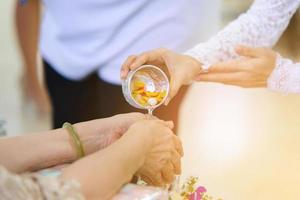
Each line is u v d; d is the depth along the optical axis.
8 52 3.24
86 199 0.93
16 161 1.06
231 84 1.35
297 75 1.33
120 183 0.98
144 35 1.60
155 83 1.19
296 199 1.92
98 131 1.14
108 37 1.61
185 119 2.56
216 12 1.73
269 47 1.45
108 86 1.65
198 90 2.85
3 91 2.89
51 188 0.89
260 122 2.54
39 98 2.32
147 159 1.08
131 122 1.15
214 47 1.38
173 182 1.14
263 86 1.36
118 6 1.58
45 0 1.70
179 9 1.59
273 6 1.41
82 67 1.65
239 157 2.21
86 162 0.97
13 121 2.68
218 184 1.99
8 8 3.37
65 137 1.12
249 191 1.97
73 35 1.64
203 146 2.29
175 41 1.61
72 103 1.72
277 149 2.30
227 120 2.56
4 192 0.88
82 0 1.59
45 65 1.74
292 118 2.59
